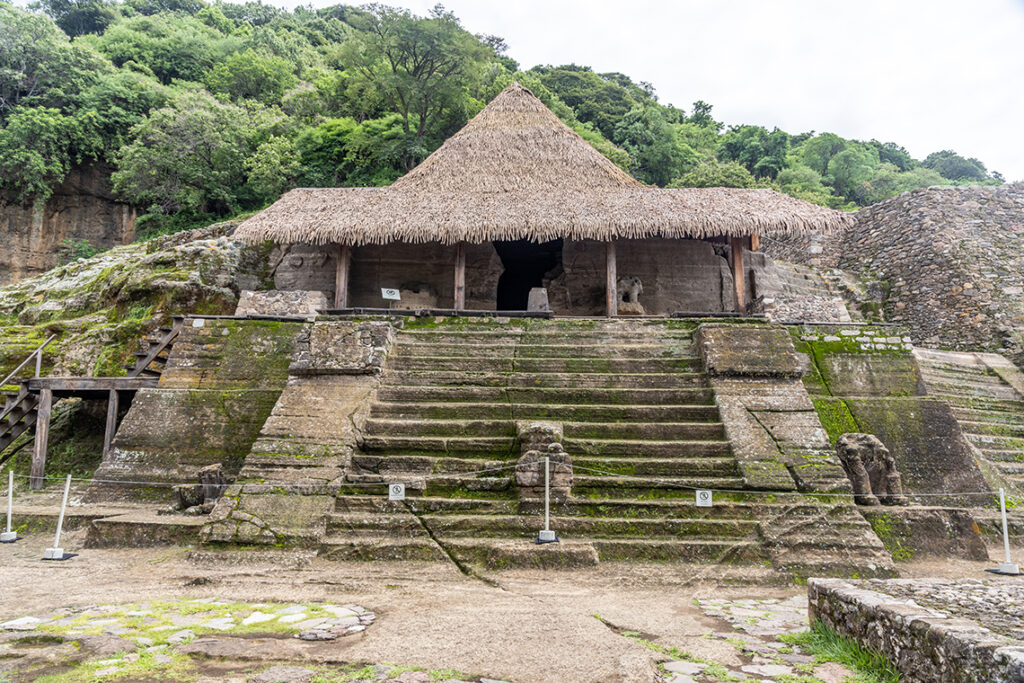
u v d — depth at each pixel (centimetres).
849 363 947
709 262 1404
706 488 671
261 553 593
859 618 348
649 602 487
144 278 1351
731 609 471
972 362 1308
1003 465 932
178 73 3747
